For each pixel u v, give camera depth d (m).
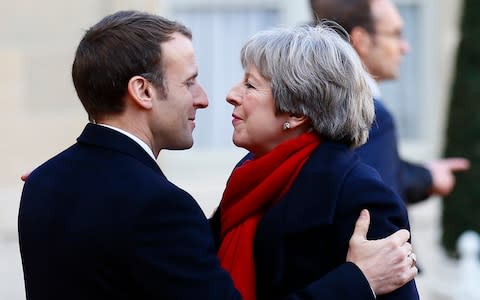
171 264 3.46
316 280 3.77
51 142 8.89
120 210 3.50
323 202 3.76
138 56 3.62
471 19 10.09
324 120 3.83
